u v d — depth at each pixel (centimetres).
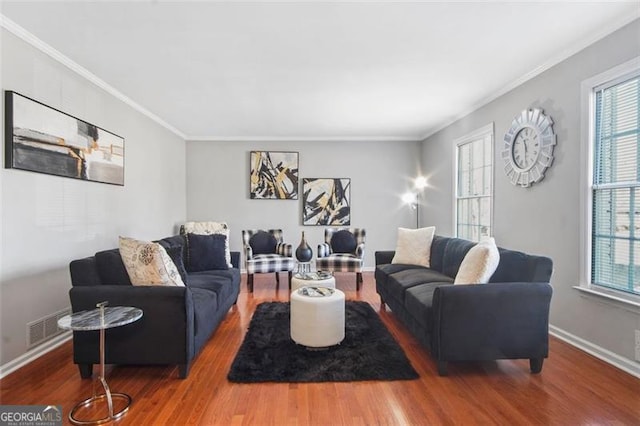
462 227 485
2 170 230
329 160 614
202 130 559
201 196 603
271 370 233
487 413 187
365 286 504
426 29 246
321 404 196
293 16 227
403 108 440
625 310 233
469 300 223
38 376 227
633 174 237
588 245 266
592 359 251
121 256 237
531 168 326
